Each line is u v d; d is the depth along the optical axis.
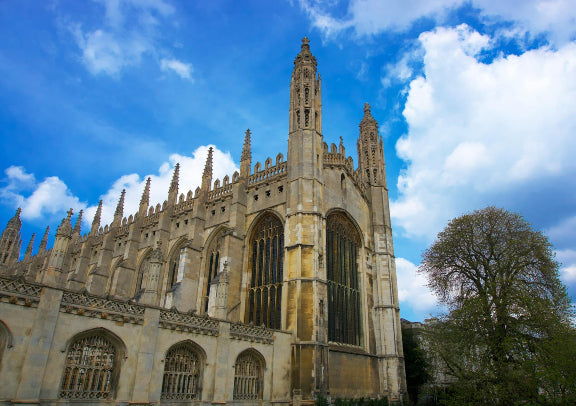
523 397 29.59
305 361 36.03
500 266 40.66
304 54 51.28
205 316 29.31
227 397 29.31
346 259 49.97
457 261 45.34
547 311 32.78
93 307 22.81
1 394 18.36
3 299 19.25
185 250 49.72
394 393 46.94
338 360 42.06
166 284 55.12
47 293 20.89
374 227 56.56
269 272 44.19
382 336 50.22
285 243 41.91
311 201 42.97
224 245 45.81
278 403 33.88
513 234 41.25
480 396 31.27
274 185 47.44
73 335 21.56
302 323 37.59
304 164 44.47
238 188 49.50
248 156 52.78
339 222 50.25
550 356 28.05
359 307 50.06
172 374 26.41
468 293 41.72
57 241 22.27
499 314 36.00
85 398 21.70
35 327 20.08
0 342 19.06
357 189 55.47
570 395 26.41
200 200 53.94
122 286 58.00
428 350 41.09
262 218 47.78
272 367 34.31
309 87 49.09
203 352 28.48
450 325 37.00
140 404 23.58
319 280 39.56
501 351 33.09
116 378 23.14
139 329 24.83
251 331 33.25
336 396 40.03
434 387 54.19
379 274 53.69
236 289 44.66
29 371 19.42
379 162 60.78
